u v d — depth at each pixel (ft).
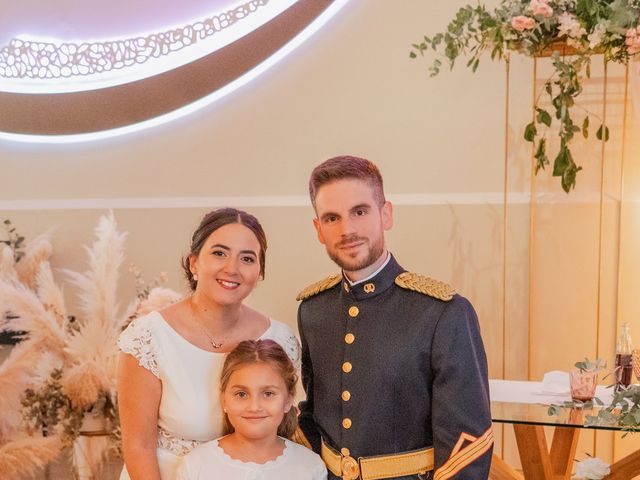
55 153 11.46
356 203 5.75
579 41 8.09
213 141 11.02
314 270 10.78
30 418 10.07
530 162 10.08
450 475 5.46
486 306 10.28
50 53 11.53
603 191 9.93
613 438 10.08
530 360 10.16
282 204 10.80
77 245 11.40
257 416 5.93
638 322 9.91
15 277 10.30
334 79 10.61
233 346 6.45
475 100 10.21
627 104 9.81
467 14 8.66
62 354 10.13
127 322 10.04
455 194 10.34
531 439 7.90
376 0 10.40
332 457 5.97
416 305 5.83
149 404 6.22
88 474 10.18
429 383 5.76
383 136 10.49
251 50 10.75
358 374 5.82
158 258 11.18
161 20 11.24
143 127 11.23
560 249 10.05
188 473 5.90
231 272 6.23
